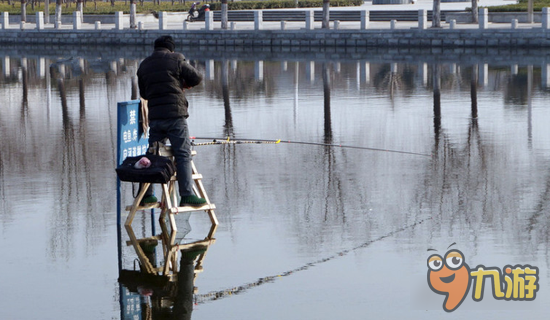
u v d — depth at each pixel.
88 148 17.44
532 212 11.48
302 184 13.59
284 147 17.31
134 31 57.38
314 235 10.52
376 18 62.50
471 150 16.70
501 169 14.66
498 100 24.97
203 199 10.88
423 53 45.25
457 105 24.05
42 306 8.14
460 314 7.89
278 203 12.28
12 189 13.36
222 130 20.08
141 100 11.38
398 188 13.16
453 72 33.81
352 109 23.67
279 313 7.89
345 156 16.17
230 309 8.01
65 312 7.98
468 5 73.81
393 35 49.56
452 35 48.06
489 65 36.66
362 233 10.57
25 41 61.00
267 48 52.09
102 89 30.47
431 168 14.81
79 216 11.62
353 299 8.24
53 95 28.55
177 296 8.39
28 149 17.36
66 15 72.25
